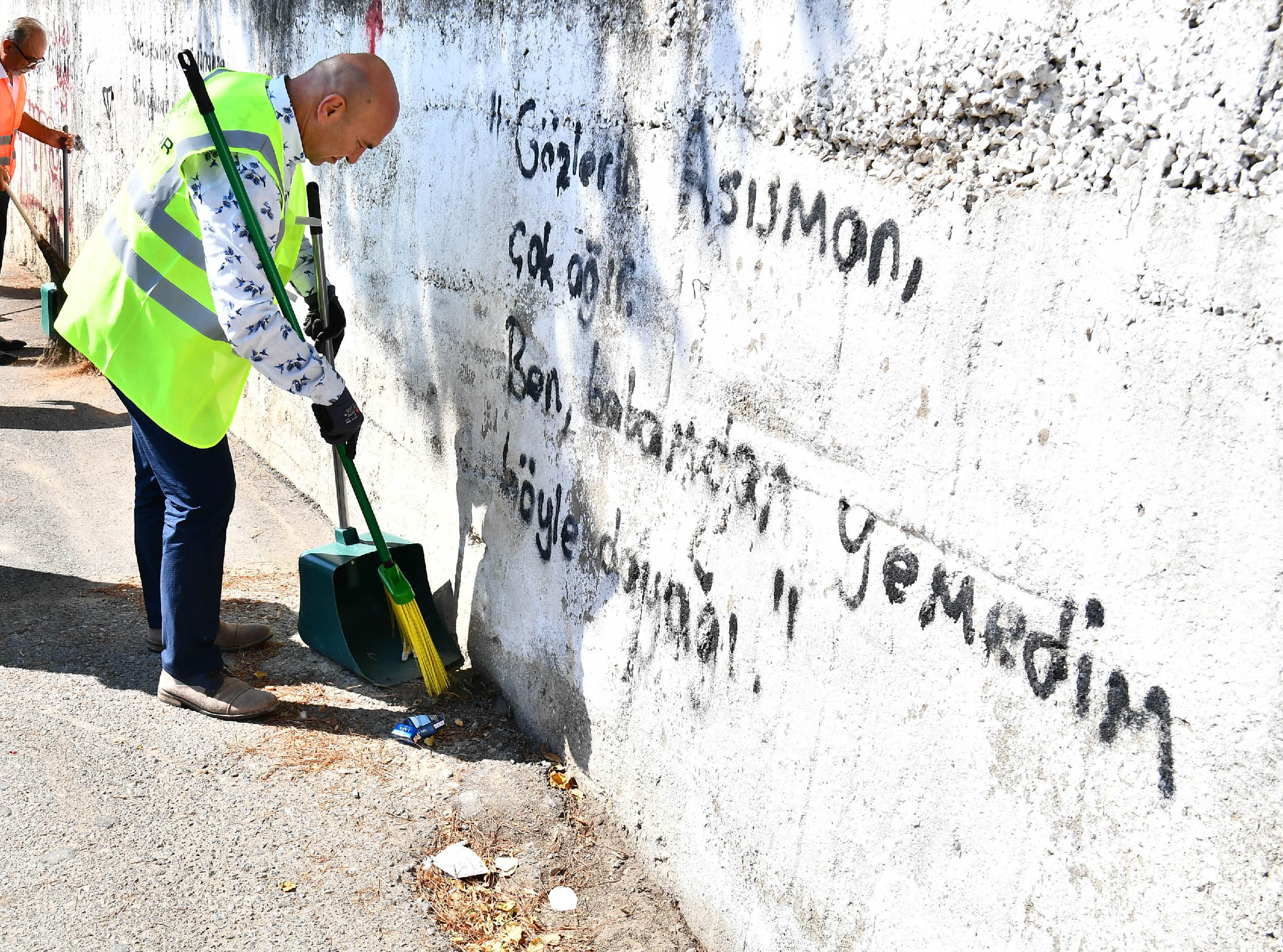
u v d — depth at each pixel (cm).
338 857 280
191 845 279
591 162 297
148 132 721
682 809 272
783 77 226
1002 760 180
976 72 178
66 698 341
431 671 355
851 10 206
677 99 261
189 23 627
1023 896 175
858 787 212
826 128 215
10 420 616
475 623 378
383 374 441
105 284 313
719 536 255
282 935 252
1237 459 143
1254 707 141
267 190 300
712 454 257
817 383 222
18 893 255
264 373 303
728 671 253
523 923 267
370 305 447
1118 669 160
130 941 245
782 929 234
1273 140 136
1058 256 167
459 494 386
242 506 523
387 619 389
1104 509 161
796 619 230
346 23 445
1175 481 151
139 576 436
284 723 340
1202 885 147
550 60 313
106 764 309
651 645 284
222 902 260
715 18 246
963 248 185
